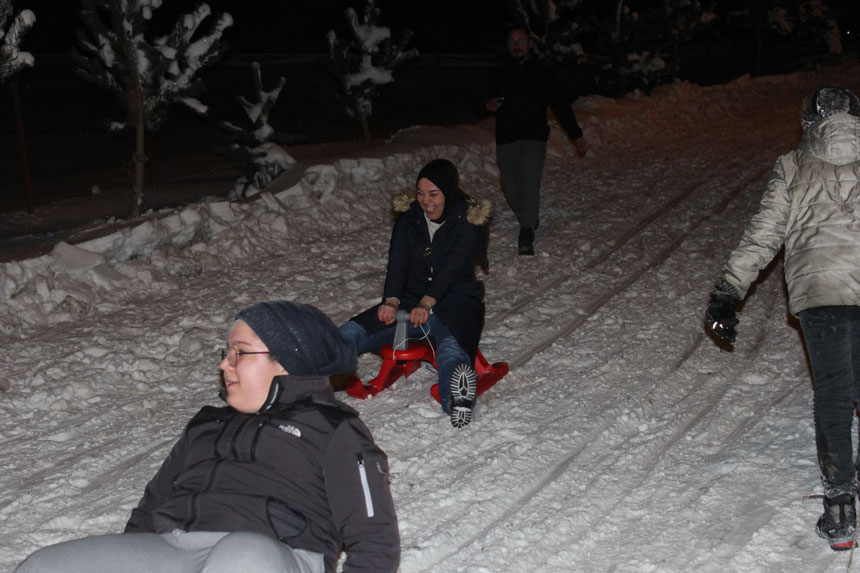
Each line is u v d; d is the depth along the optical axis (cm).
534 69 820
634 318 662
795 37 2961
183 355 591
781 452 444
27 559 231
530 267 795
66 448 464
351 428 259
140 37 921
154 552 241
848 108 365
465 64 3145
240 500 251
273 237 850
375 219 946
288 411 260
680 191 1097
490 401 518
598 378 548
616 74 1917
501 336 630
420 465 436
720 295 379
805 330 363
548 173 1222
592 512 396
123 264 727
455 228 496
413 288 510
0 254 746
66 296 665
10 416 500
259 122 1059
